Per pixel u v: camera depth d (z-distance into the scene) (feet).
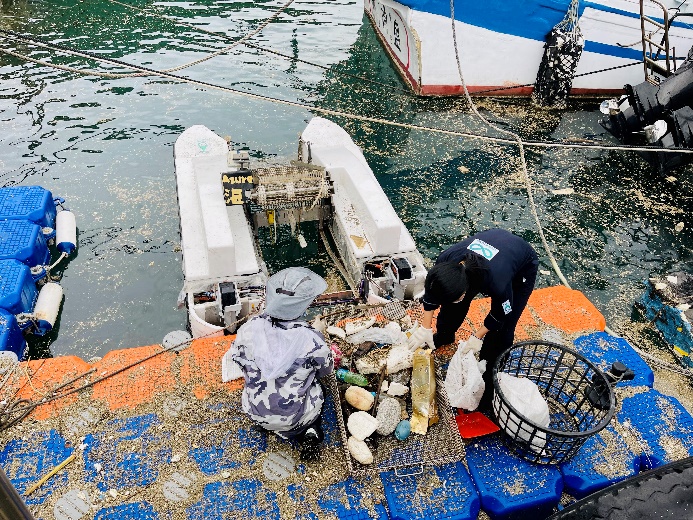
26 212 21.63
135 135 29.58
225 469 11.80
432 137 30.81
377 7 39.52
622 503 9.95
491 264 10.66
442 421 12.42
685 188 27.25
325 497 11.37
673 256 22.99
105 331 19.34
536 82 34.73
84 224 23.59
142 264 21.85
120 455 12.00
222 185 18.69
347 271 20.49
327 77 36.47
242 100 33.17
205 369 13.85
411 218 24.66
